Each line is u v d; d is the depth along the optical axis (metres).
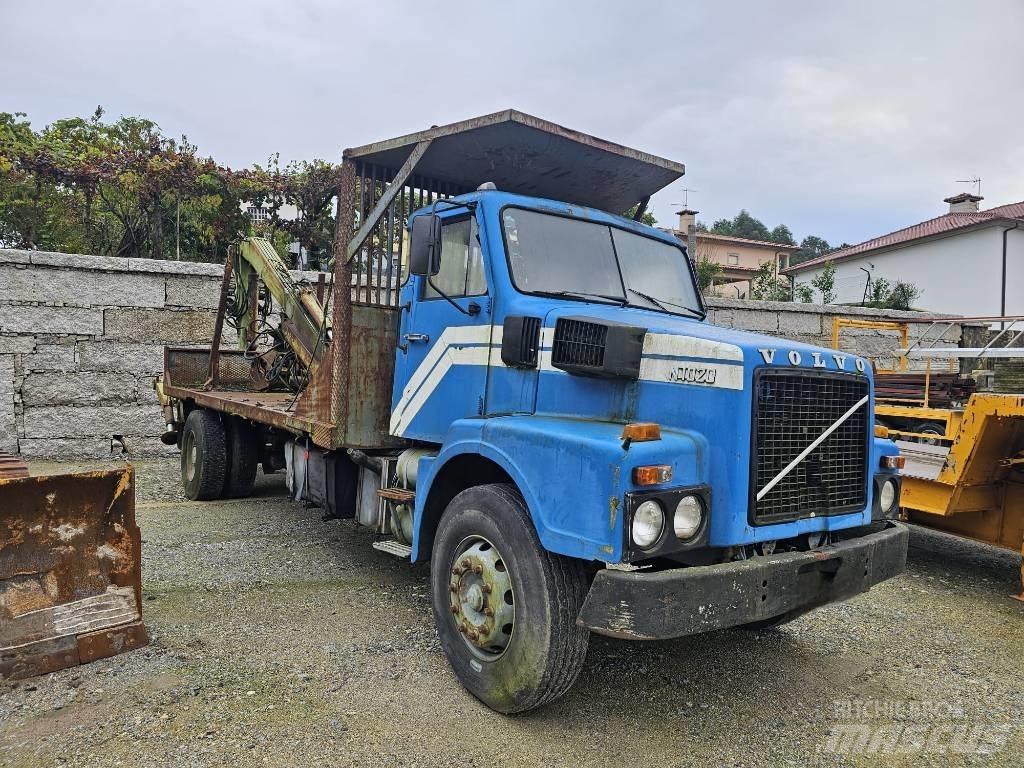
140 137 14.46
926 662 4.25
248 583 5.10
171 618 4.39
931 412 6.06
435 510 4.09
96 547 3.86
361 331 5.08
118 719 3.21
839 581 3.33
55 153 13.91
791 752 3.21
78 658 3.71
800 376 3.32
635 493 2.85
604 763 3.04
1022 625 4.93
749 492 3.10
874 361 13.57
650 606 2.77
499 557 3.40
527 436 3.30
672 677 3.93
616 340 3.38
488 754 3.06
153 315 10.01
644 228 4.85
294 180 15.17
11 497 3.62
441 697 3.54
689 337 3.28
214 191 14.38
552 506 3.11
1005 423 5.48
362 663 3.88
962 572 6.21
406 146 4.63
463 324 4.27
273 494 8.16
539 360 3.79
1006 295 27.95
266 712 3.31
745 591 2.97
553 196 5.44
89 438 9.79
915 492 6.01
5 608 3.60
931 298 30.17
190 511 7.23
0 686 3.46
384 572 5.45
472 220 4.33
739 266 43.31
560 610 3.14
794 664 4.16
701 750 3.19
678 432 3.20
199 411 7.87
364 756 3.00
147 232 14.39
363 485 5.30
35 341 9.48
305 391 5.70
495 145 4.55
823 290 26.47
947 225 30.84
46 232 14.42
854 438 3.62
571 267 4.29
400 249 5.16
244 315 8.72
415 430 4.66
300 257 11.55
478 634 3.43
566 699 3.61
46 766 2.86
